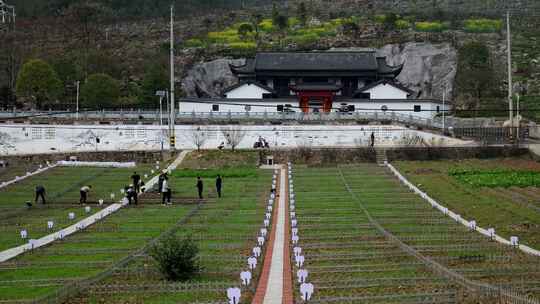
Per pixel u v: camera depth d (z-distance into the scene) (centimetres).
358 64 14675
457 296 3622
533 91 15638
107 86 14025
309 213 6456
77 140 11725
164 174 8119
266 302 3634
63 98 15288
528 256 4634
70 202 7406
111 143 11712
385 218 6128
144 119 12425
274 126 11619
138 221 6206
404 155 10375
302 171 9469
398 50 17712
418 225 5812
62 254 4853
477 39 19438
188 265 4122
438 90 16725
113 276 4197
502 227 5697
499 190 7625
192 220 6197
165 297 3719
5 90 15088
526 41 19350
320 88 13650
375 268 4322
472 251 4831
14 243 5325
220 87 17225
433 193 7450
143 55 19362
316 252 4834
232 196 7700
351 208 6706
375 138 11481
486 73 15700
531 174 8650
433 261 4384
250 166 10175
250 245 5072
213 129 11512
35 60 14688
